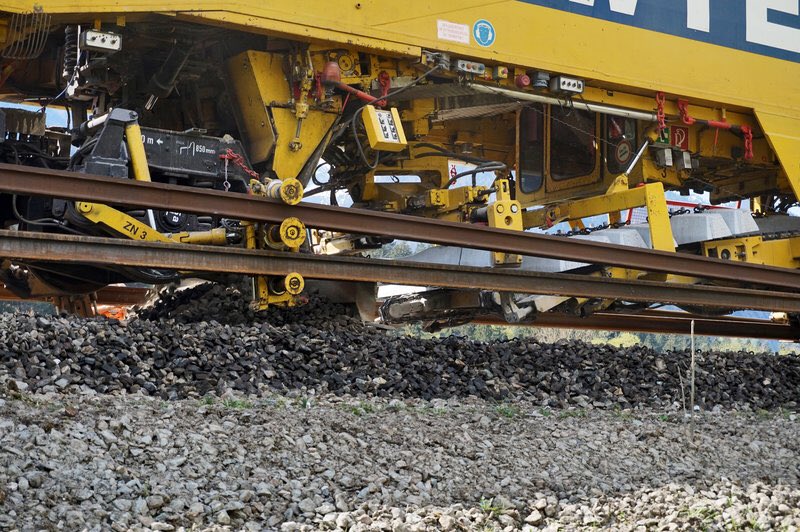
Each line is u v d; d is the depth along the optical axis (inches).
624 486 263.9
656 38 532.4
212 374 308.5
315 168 456.1
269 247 381.4
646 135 552.4
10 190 322.3
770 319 645.3
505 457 270.1
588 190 573.0
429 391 346.9
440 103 526.9
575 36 501.4
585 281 440.5
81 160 381.7
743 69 568.7
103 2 375.2
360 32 434.0
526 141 601.3
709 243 542.6
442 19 458.3
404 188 531.5
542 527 228.7
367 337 368.2
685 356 442.0
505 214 466.9
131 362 296.5
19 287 448.1
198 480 215.8
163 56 440.8
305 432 254.8
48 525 182.1
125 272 385.4
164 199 350.6
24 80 447.2
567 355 402.6
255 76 433.1
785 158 584.1
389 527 207.3
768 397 438.6
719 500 251.8
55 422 222.2
